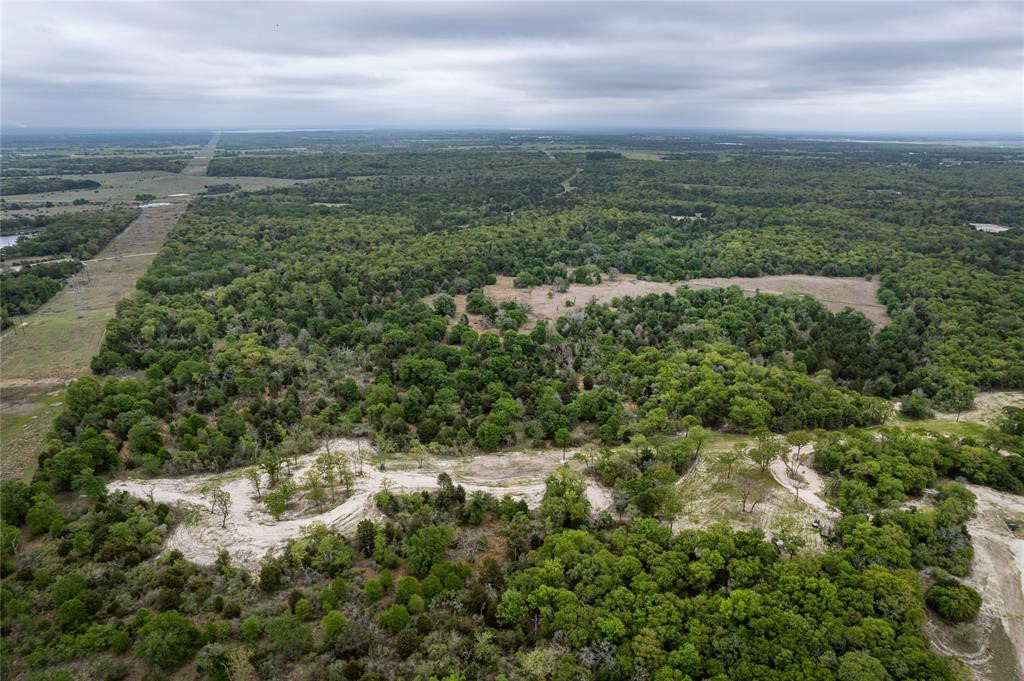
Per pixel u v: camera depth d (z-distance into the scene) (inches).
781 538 3129.9
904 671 2292.1
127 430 4131.4
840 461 3772.1
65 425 4148.6
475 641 2522.1
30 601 2694.4
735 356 5378.9
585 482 3742.6
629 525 3331.7
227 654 2367.1
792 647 2399.1
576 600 2647.6
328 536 3137.3
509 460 4116.6
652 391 4899.1
